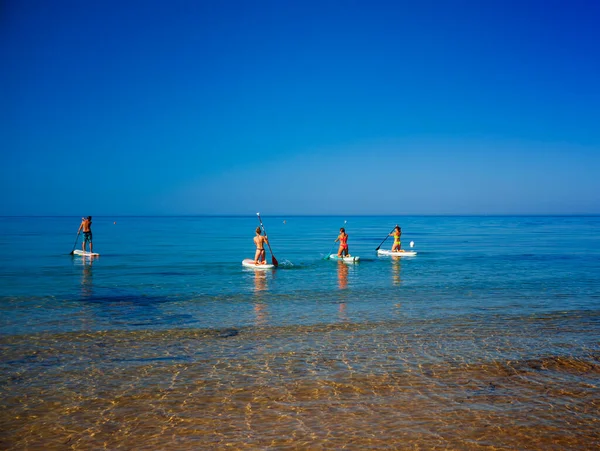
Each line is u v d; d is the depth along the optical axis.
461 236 62.78
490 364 9.36
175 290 17.56
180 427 6.76
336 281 20.03
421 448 6.24
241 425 6.82
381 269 24.42
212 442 6.36
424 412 7.24
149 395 7.81
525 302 15.45
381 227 104.25
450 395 7.86
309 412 7.23
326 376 8.67
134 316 13.28
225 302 15.33
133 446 6.26
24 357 9.64
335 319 13.01
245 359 9.59
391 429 6.71
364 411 7.26
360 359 9.62
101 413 7.17
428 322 12.70
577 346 10.56
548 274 22.58
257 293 17.02
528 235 65.31
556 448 6.27
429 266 25.92
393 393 7.93
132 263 26.50
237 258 29.91
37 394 7.82
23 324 12.28
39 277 20.69
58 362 9.34
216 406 7.42
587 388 8.20
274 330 11.83
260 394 7.87
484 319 13.05
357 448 6.23
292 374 8.77
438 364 9.34
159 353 9.95
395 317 13.27
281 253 34.88
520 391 8.04
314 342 10.79
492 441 6.42
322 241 51.16
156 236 61.09
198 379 8.49
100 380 8.43
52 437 6.47
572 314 13.70
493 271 23.69
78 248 38.31
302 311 14.03
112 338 11.04
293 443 6.34
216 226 112.94
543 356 9.87
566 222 153.25
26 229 84.00
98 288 17.86
